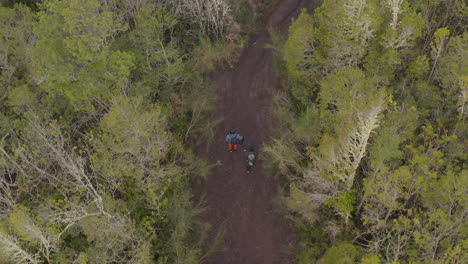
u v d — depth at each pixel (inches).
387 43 1155.3
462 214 893.8
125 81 1203.9
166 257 1067.3
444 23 1385.3
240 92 1429.6
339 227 1042.7
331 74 1096.8
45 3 1195.3
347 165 968.3
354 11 1115.9
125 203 1125.7
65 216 1074.1
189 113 1375.5
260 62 1504.7
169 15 1405.0
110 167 1057.5
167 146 1166.3
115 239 1016.9
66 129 1269.7
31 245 983.0
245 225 1159.6
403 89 1205.1
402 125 1059.9
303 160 1214.3
